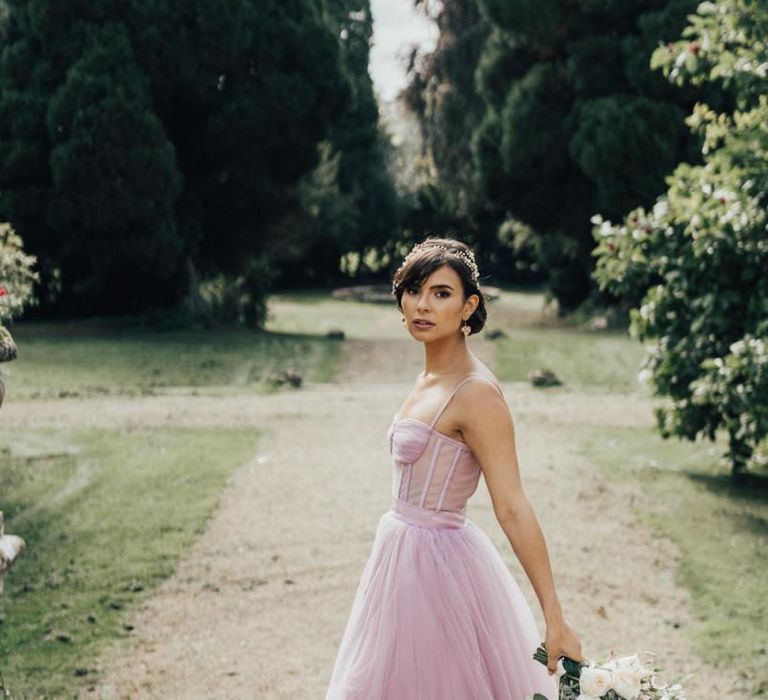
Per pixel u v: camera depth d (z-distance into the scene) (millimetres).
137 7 19891
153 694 4125
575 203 23578
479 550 2650
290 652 4605
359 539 6473
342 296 36312
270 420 11133
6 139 19859
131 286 22734
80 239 19922
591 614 5090
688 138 20766
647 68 20875
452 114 29156
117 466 8570
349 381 15711
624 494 7750
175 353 17734
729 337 7949
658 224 8156
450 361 2639
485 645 2566
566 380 15820
